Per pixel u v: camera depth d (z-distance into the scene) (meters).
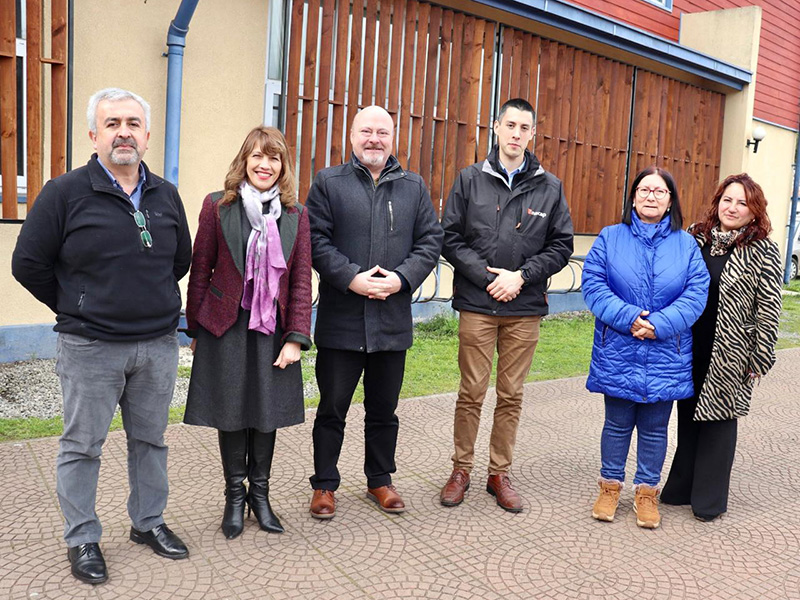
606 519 3.53
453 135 7.93
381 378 3.51
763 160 13.79
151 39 6.04
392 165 3.46
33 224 2.62
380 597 2.78
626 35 8.91
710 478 3.57
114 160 2.63
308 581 2.87
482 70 8.12
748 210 3.53
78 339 2.71
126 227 2.70
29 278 2.68
